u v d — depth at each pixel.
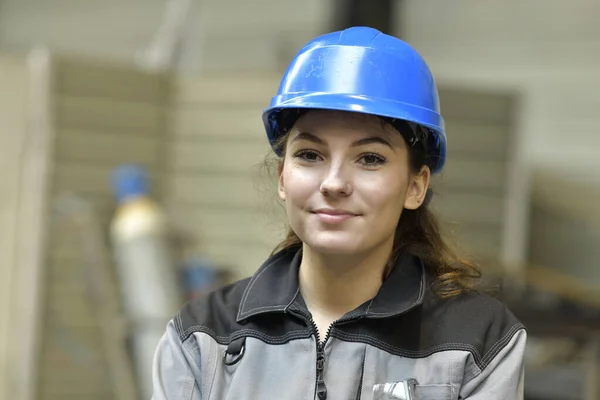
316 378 1.94
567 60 6.61
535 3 6.73
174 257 4.82
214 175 5.45
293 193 1.91
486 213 5.60
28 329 5.09
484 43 6.89
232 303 2.08
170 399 2.00
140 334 4.69
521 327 2.02
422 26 7.11
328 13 7.30
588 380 4.38
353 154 1.89
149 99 5.48
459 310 2.02
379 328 1.97
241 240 5.33
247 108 5.40
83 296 5.07
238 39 7.74
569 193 6.57
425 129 1.99
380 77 1.89
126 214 4.81
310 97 1.88
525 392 4.80
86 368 5.08
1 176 5.20
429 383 1.93
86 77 5.27
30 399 5.08
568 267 6.54
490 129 5.61
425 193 2.06
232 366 2.00
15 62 5.21
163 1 8.10
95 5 8.52
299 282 2.07
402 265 2.04
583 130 6.54
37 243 5.11
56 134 5.17
